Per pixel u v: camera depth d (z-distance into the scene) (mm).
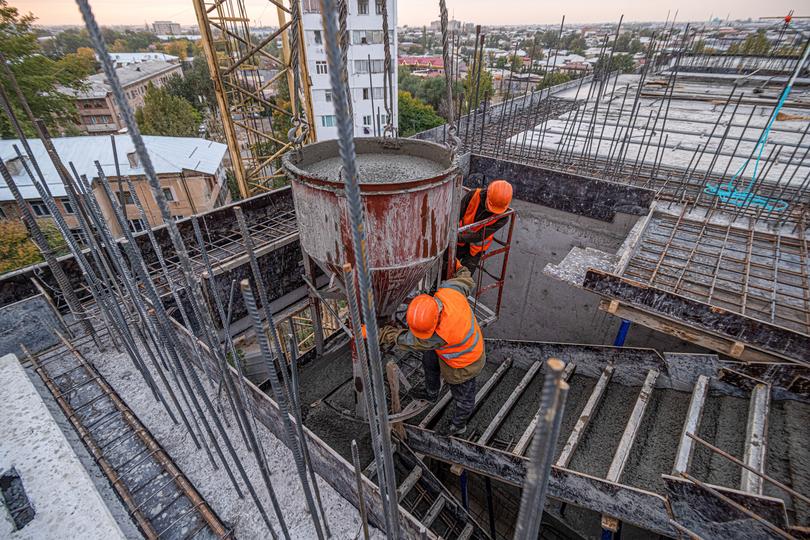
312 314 5371
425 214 3576
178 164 25625
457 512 4465
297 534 3184
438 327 3795
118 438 3777
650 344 6812
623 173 7809
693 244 5414
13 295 4734
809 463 3234
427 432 4773
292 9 3689
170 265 5754
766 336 3742
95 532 2646
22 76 25156
